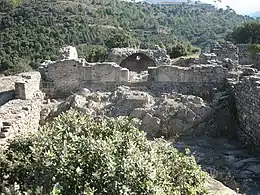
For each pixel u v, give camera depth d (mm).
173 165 10961
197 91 27328
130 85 27797
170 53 46000
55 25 80250
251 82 21359
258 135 20391
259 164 18547
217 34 102688
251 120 21234
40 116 24625
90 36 77500
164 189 9328
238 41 59844
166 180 9695
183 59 34844
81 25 83125
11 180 10039
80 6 102500
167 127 22750
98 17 96625
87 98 25766
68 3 102062
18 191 8695
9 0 89562
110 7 113875
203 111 23406
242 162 18844
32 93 25703
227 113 23969
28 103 22906
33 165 9812
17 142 11641
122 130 12203
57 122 12398
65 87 28094
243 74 27266
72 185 8867
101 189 8664
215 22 124625
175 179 10711
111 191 8570
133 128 12227
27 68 54750
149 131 22516
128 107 24312
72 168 9078
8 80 28031
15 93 24672
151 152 10305
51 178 8914
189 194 10422
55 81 28031
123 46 55656
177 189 10125
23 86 24250
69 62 27828
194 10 153000
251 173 17562
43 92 27641
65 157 9281
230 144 21703
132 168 8922
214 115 23547
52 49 66688
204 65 27578
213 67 27312
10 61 57188
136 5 140125
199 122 23016
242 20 131125
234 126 23531
